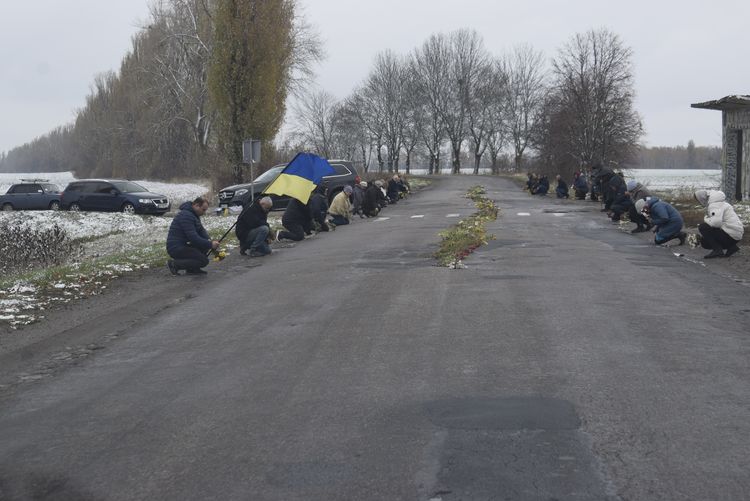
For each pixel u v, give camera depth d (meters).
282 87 42.34
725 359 7.16
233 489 4.54
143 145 75.50
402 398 6.15
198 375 7.29
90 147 92.81
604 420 5.49
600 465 4.66
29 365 8.27
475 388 6.36
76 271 14.95
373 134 98.00
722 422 5.42
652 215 16.86
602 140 53.12
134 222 32.78
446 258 14.32
